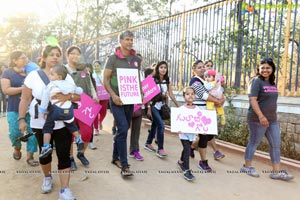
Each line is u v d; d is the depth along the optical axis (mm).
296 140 5770
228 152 6156
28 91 3705
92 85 5355
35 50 19828
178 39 9219
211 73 5406
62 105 3541
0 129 7957
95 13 23688
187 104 4969
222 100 5461
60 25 26391
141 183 4328
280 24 6484
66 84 3611
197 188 4223
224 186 4332
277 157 4727
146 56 10562
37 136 3805
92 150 6008
